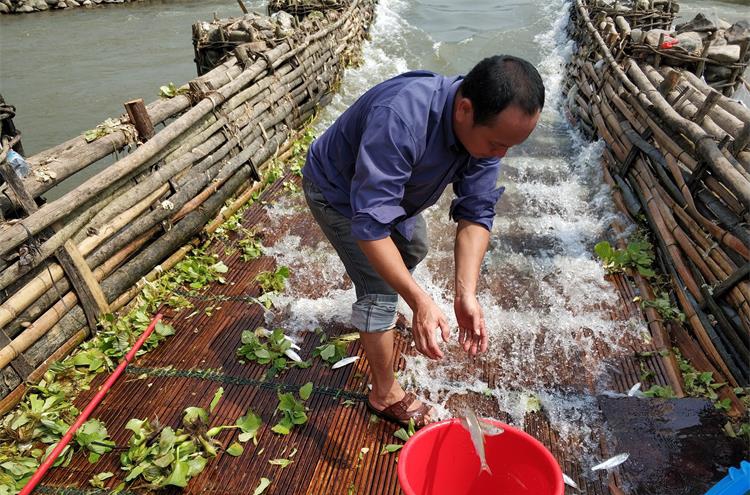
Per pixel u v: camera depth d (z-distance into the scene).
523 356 3.31
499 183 5.41
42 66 10.08
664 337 3.40
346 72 8.90
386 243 2.09
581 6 8.84
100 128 3.94
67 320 3.28
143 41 11.50
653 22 7.95
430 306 2.07
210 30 6.84
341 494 2.55
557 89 8.09
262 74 5.84
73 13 14.21
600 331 3.50
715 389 3.04
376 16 12.25
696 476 2.56
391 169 2.06
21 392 3.00
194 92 4.77
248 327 3.58
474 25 11.79
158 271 3.98
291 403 2.94
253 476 2.63
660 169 4.34
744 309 3.03
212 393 3.09
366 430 2.85
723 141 3.64
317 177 2.47
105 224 3.59
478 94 1.92
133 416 2.96
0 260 2.97
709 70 5.75
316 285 3.98
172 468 2.61
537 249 4.38
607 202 4.93
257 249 4.39
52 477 2.64
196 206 4.40
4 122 4.15
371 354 2.64
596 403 2.98
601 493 2.53
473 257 2.42
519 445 2.09
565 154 6.04
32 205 3.17
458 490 2.27
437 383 3.12
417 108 2.06
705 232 3.61
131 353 3.29
